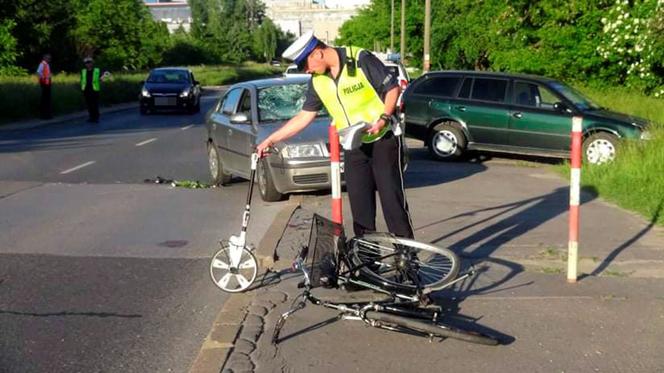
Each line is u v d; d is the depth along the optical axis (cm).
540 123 1471
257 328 547
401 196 565
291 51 538
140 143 1883
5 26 3900
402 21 4650
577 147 627
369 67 538
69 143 1881
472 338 506
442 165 1477
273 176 1032
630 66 2266
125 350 525
